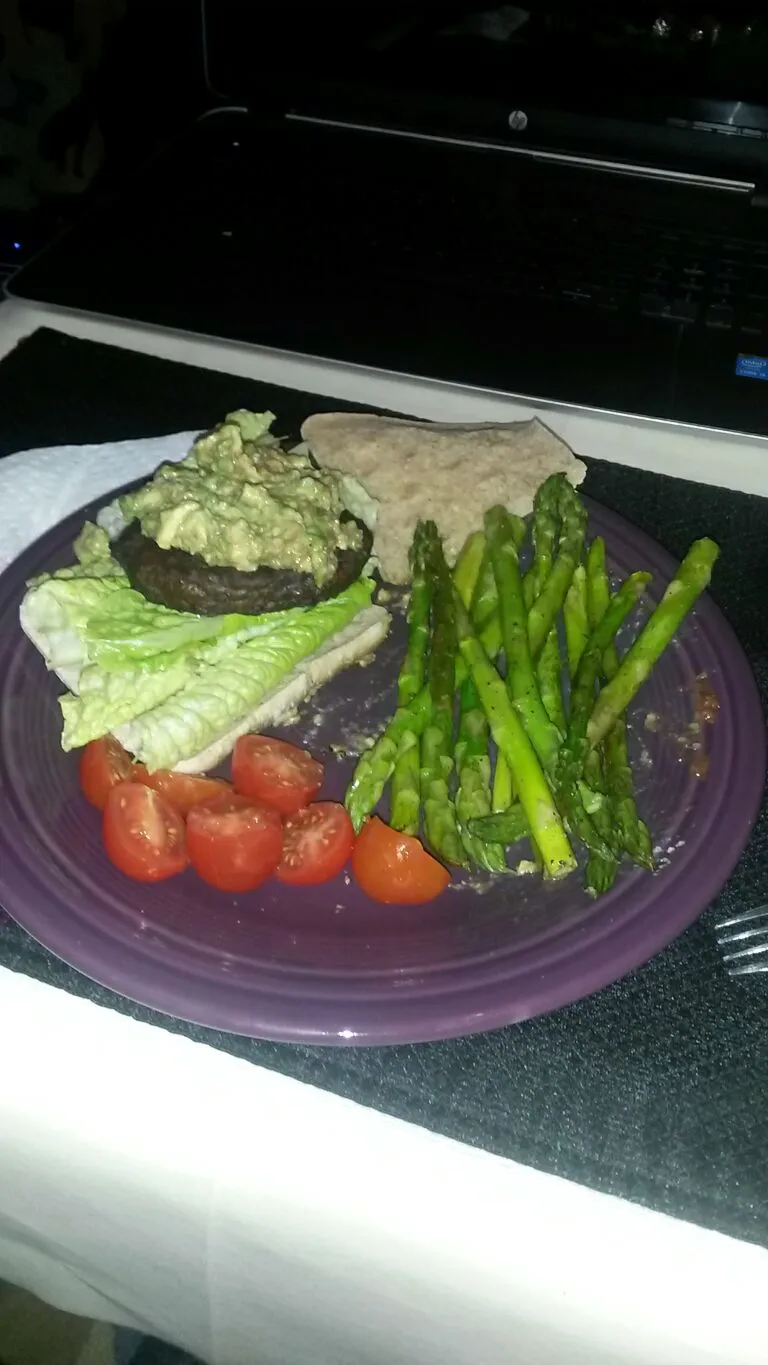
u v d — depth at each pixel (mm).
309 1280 316
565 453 537
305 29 795
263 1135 303
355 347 623
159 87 895
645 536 483
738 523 536
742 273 682
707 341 633
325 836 374
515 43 764
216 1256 325
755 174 751
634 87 754
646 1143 307
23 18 800
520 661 421
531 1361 304
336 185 760
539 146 786
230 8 794
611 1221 288
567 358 619
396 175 772
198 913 354
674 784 397
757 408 590
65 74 821
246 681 420
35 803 376
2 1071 316
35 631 429
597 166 777
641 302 654
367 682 454
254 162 784
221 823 357
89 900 347
